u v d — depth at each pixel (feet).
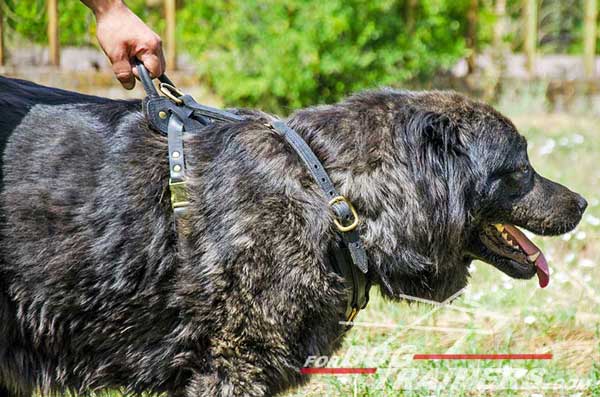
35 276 14.83
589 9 57.88
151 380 15.38
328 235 14.96
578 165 39.99
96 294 14.89
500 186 16.14
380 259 15.35
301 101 47.91
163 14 54.80
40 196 14.82
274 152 15.08
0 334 14.93
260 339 14.84
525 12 59.11
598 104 56.24
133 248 14.80
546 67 63.57
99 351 15.25
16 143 15.03
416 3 51.06
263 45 47.21
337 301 15.19
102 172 14.98
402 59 50.70
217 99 49.75
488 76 54.95
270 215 14.69
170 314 14.97
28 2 51.47
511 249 16.85
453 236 15.70
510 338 21.93
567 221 16.66
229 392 14.92
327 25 46.62
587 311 23.68
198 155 15.20
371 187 15.17
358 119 15.65
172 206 14.92
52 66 50.70
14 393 16.63
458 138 15.71
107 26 16.39
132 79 16.57
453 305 23.04
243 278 14.58
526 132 47.42
